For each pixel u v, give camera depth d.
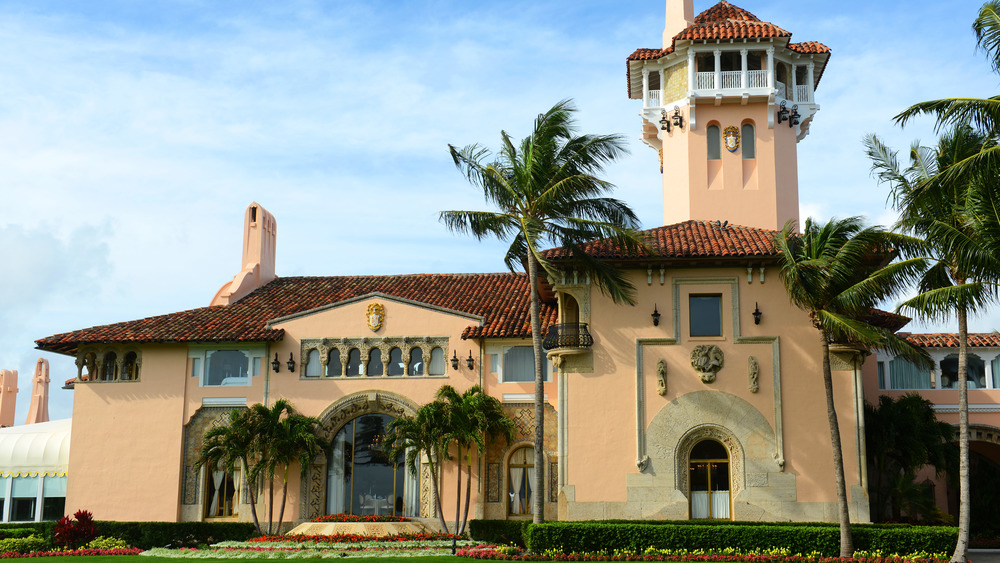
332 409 36.97
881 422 33.78
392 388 36.91
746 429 29.62
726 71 40.91
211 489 37.38
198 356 38.06
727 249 30.39
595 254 30.56
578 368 30.62
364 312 37.78
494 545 31.58
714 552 26.73
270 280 45.69
